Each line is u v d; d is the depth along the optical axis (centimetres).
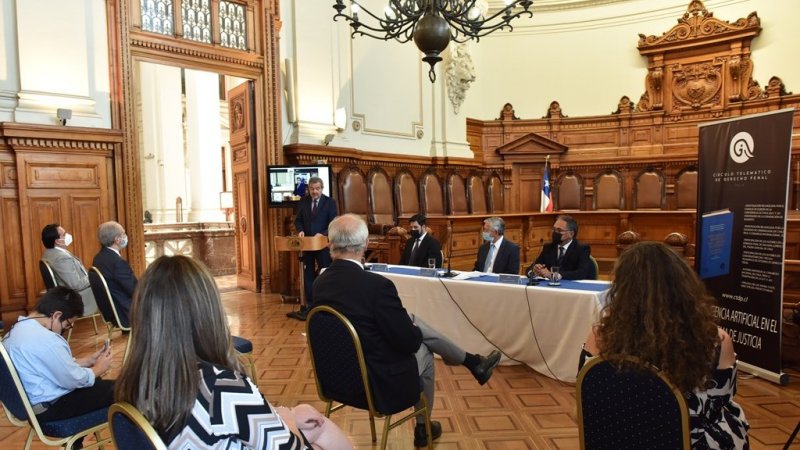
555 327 321
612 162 941
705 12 858
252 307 559
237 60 618
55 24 482
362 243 224
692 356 126
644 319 129
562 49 971
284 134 670
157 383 99
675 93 902
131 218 532
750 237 328
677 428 125
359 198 732
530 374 338
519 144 977
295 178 605
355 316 202
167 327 101
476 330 357
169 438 99
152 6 554
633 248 142
